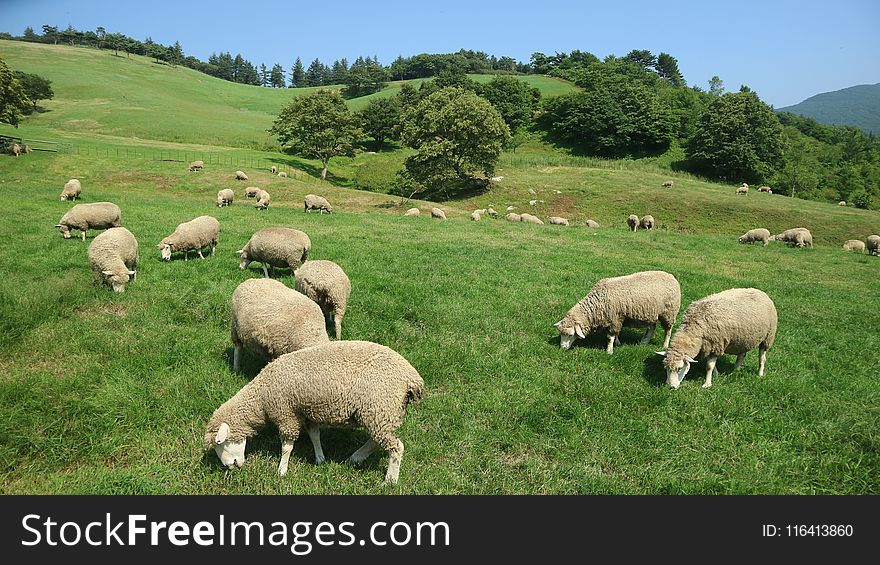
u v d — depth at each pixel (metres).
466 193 55.38
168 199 33.00
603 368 8.62
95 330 8.59
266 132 86.25
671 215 46.28
